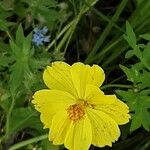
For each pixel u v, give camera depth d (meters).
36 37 0.14
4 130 0.15
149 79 0.14
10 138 0.15
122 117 0.13
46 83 0.13
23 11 0.15
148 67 0.14
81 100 0.13
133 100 0.14
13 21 0.16
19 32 0.13
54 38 0.16
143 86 0.14
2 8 0.15
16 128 0.15
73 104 0.13
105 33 0.16
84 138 0.13
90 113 0.13
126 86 0.14
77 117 0.13
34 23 0.16
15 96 0.14
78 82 0.13
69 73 0.13
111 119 0.13
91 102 0.13
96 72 0.12
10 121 0.15
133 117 0.14
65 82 0.13
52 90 0.13
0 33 0.16
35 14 0.15
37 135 0.15
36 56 0.14
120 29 0.16
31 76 0.13
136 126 0.14
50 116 0.13
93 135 0.13
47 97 0.13
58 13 0.15
